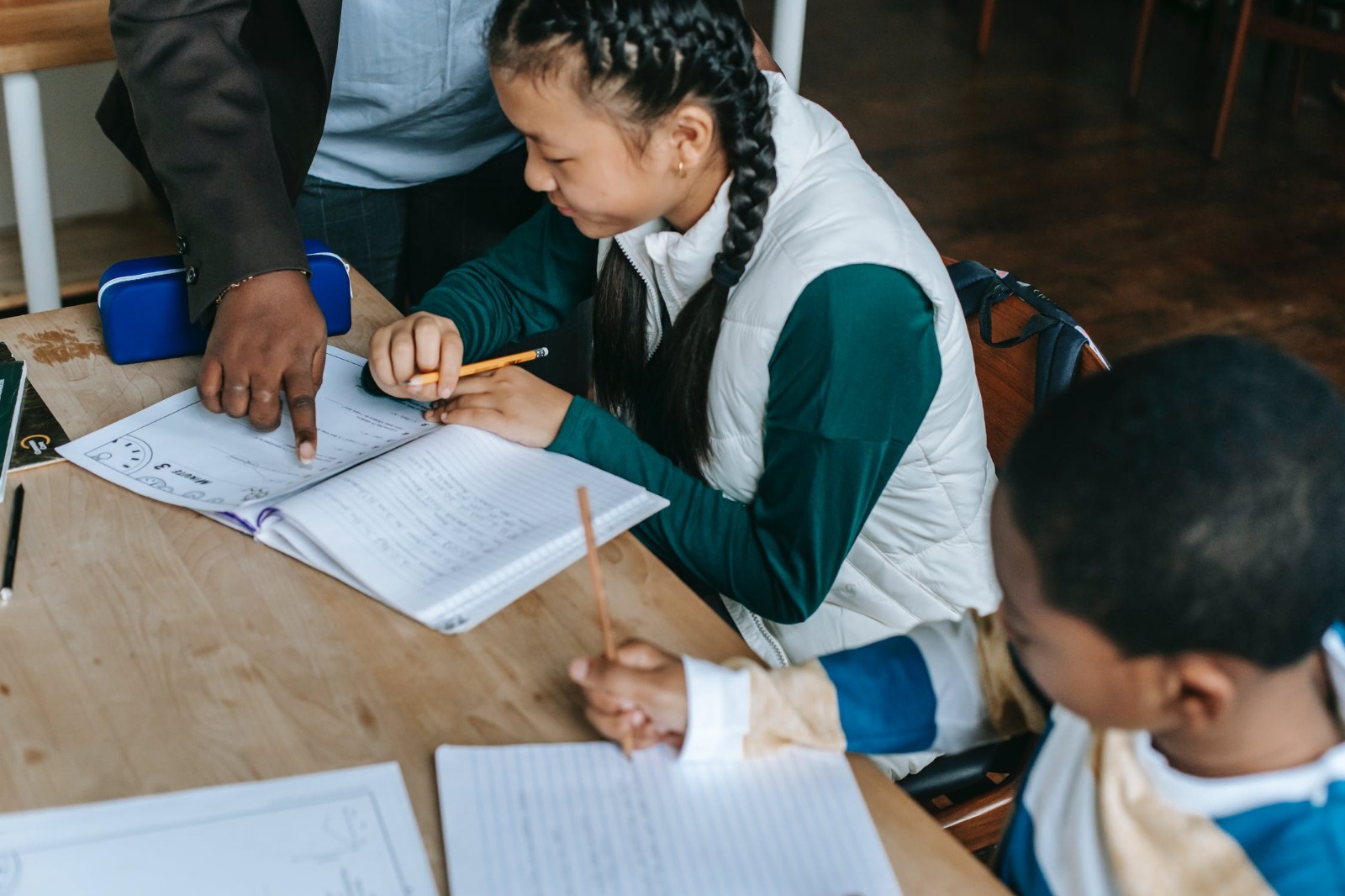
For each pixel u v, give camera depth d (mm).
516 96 1082
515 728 881
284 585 1003
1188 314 3064
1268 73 4398
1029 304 1297
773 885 778
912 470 1280
